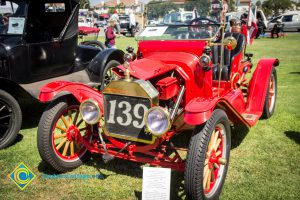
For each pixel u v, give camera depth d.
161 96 2.99
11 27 4.96
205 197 2.72
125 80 2.83
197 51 3.35
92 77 5.93
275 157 3.61
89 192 3.03
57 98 3.27
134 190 3.05
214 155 2.81
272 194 2.90
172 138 4.13
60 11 5.99
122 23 24.45
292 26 25.36
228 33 4.62
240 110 3.86
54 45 5.39
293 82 7.17
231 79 4.07
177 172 3.34
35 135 4.54
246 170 3.34
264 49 13.77
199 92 3.33
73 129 3.38
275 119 4.80
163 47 3.54
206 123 2.65
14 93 4.37
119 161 3.64
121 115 2.93
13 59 4.75
